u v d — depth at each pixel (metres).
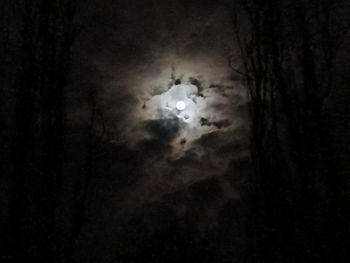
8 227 2.95
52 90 3.22
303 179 2.88
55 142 3.12
